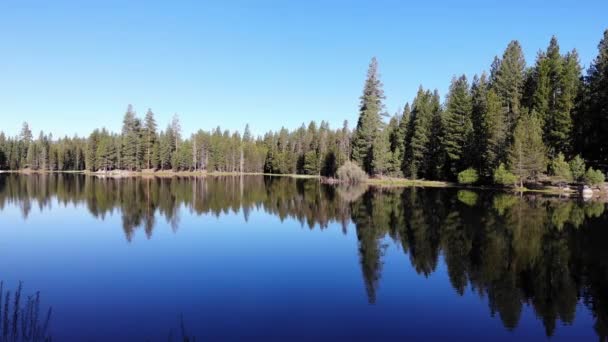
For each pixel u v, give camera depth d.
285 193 53.78
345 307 13.46
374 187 62.19
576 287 15.23
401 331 11.73
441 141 70.44
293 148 129.88
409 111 82.44
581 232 24.30
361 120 74.75
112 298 14.17
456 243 22.16
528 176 53.72
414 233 25.08
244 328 11.81
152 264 18.62
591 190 44.97
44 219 31.36
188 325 11.98
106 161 110.44
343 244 22.64
